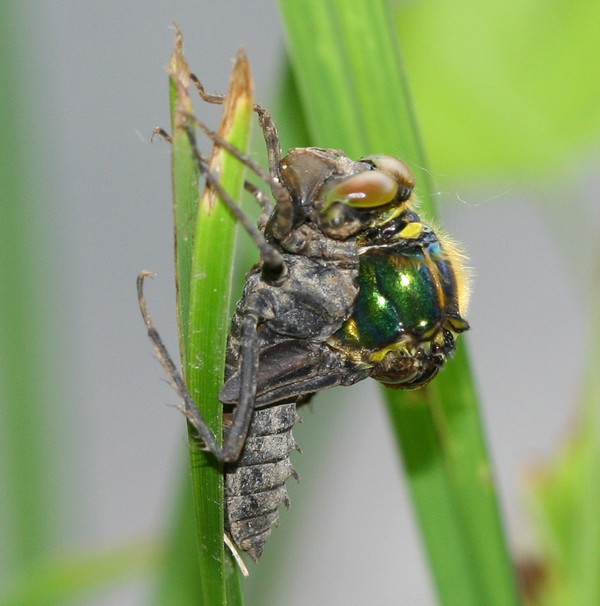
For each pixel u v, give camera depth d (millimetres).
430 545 268
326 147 264
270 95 272
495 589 267
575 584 272
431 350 263
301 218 261
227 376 262
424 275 262
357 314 262
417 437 267
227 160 248
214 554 254
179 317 251
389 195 260
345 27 263
